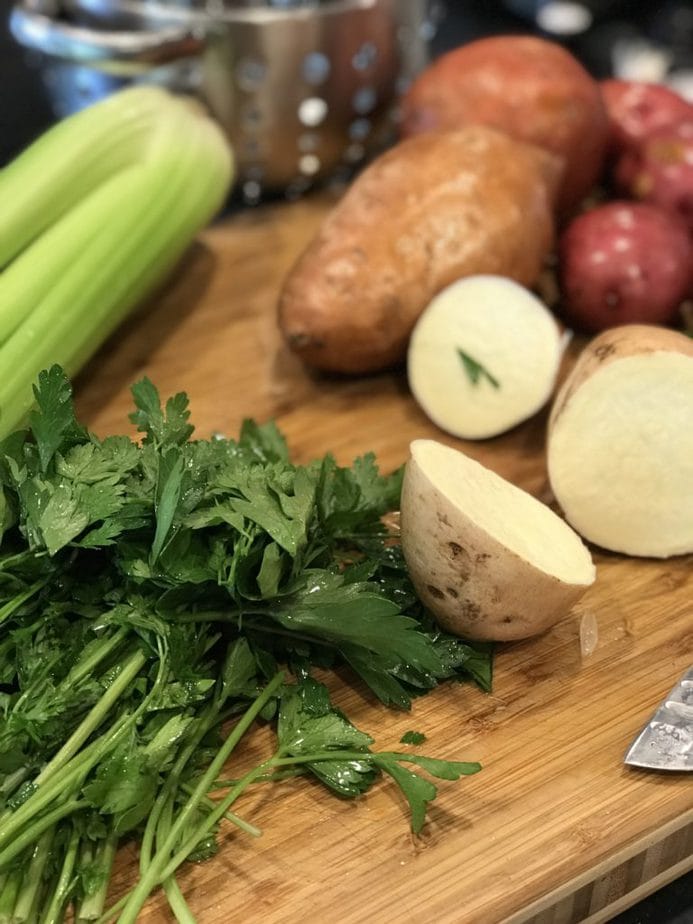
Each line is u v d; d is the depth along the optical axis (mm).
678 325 433
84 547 273
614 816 261
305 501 276
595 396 323
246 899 247
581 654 304
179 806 262
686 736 273
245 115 492
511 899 246
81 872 239
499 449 382
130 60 436
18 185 382
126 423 396
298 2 479
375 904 245
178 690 258
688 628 312
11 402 353
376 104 515
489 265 395
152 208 419
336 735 263
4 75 651
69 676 257
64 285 377
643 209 421
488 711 289
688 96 659
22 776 249
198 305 456
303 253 406
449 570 280
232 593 262
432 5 556
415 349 387
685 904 282
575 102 441
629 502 328
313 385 413
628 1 765
